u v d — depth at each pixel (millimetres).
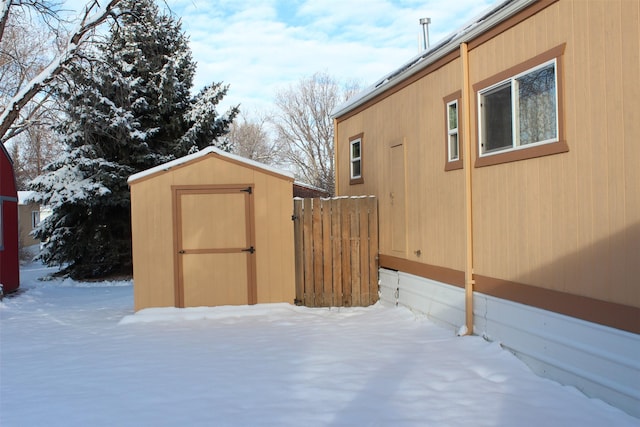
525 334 5332
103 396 4473
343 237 9203
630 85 3988
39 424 3850
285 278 9023
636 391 3920
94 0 14180
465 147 6383
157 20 18297
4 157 12938
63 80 14336
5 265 12727
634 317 3957
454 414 3957
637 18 3910
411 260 8117
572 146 4621
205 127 18281
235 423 3801
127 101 16406
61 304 11445
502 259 5762
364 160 10180
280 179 9016
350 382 4750
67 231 16328
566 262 4723
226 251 8883
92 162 15633
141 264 8695
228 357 5793
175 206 8773
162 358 5828
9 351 6492
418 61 7551
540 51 5059
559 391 4480
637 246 3936
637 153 3936
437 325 7184
